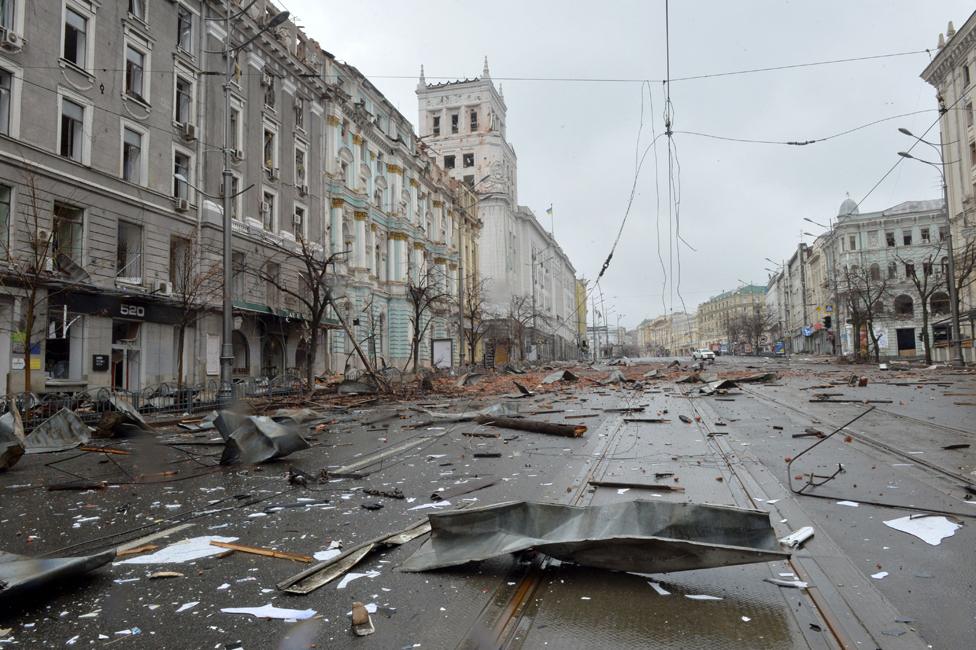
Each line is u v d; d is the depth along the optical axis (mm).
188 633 3227
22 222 17531
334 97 34750
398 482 7066
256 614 3449
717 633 3092
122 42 21297
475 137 72938
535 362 62406
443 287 52469
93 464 9094
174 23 23828
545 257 96000
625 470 7312
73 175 19203
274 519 5480
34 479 7984
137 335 21797
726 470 7070
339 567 4090
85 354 19344
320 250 33250
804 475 6629
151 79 22531
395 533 4809
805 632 3078
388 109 43281
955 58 37875
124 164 21594
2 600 3613
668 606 3420
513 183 81438
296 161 32094
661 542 3541
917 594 3453
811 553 4164
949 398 15109
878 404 14133
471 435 11133
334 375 31781
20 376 17047
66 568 3777
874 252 61594
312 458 9047
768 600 3463
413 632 3184
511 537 4031
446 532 4273
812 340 84000
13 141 17328
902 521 4801
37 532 5312
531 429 11328
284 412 15648
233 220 26453
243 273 27141
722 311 142250
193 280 21984
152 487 7219
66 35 19500
